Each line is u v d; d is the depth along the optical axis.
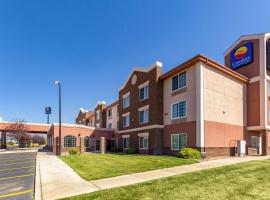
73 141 36.53
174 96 24.69
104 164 16.06
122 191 8.35
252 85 26.83
